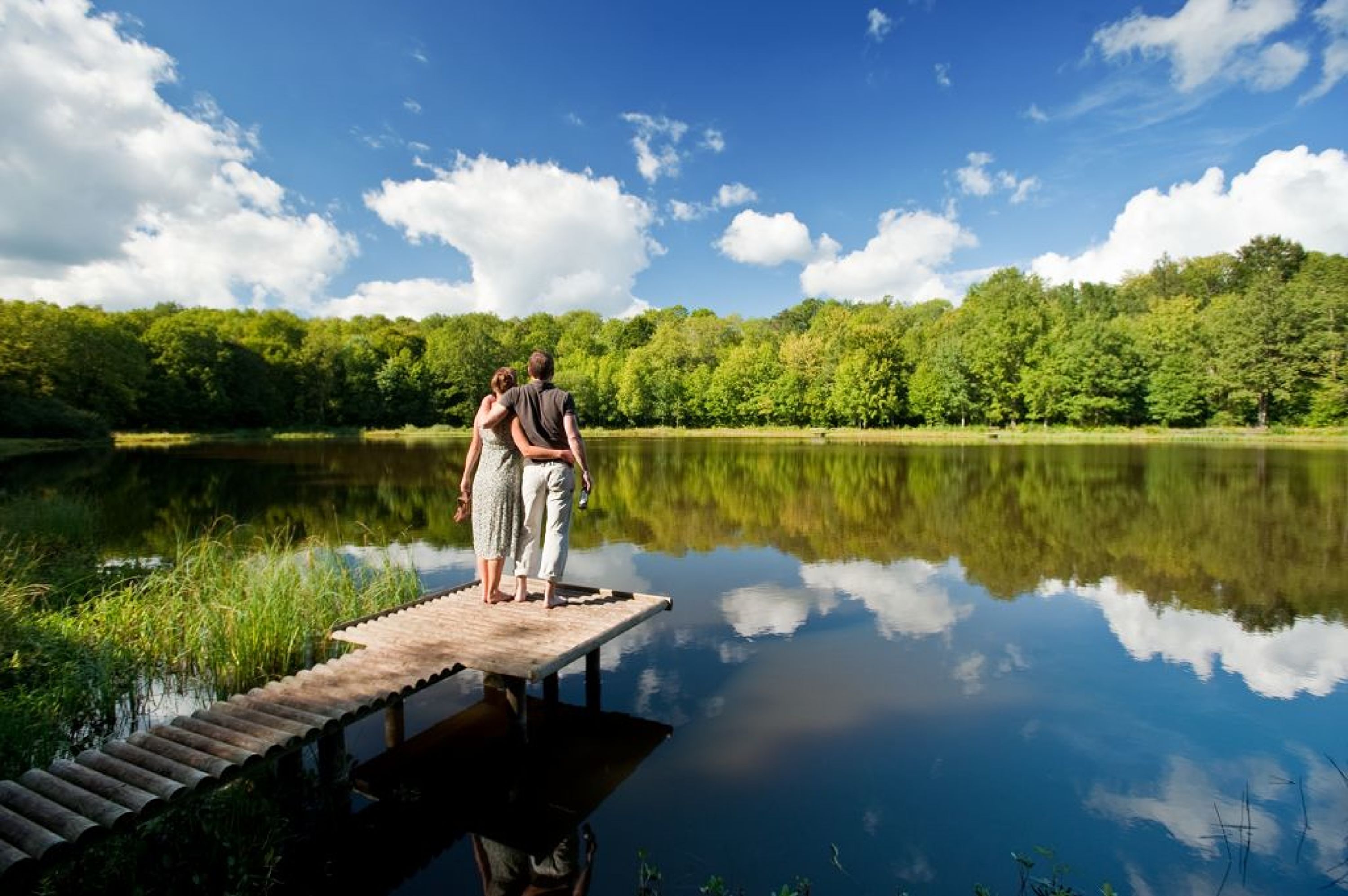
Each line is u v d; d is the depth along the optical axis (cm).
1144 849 388
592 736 529
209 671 645
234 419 6088
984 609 873
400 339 7875
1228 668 670
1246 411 4934
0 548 972
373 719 572
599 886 354
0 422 3966
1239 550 1215
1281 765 485
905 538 1350
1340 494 1892
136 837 381
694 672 662
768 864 371
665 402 6969
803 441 4966
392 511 1702
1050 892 348
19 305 4406
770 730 537
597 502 1866
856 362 5981
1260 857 381
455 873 369
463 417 7081
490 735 537
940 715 564
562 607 620
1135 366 5269
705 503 1833
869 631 785
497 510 607
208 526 1439
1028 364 5691
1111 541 1297
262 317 7269
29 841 297
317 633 714
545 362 595
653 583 1002
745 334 8862
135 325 5988
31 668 577
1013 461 3072
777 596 932
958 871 366
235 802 423
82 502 1549
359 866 376
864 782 459
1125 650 724
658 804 433
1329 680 639
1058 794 445
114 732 529
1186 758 494
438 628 563
